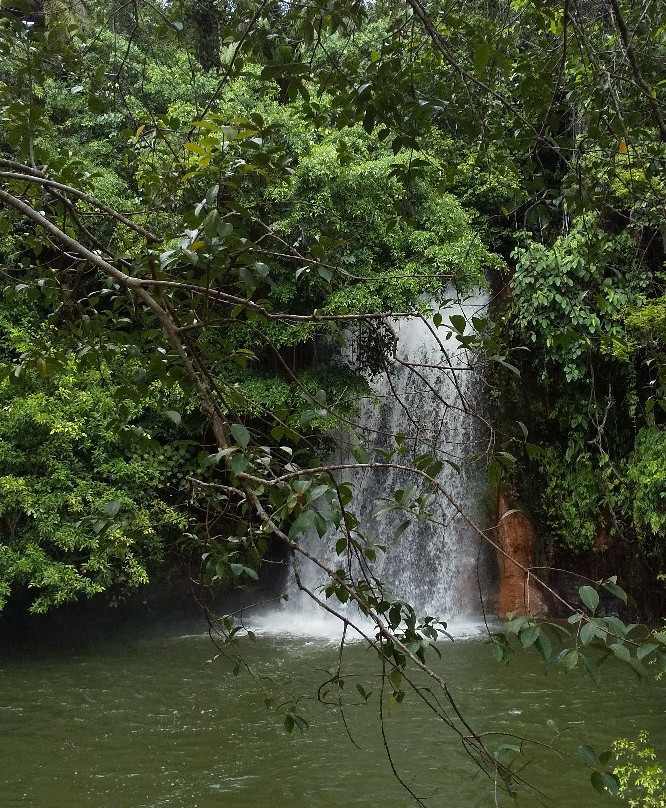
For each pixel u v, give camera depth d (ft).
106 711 33.32
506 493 51.93
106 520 8.26
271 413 8.51
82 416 42.78
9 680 38.34
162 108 44.88
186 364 7.41
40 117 9.82
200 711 33.04
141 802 24.48
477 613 51.34
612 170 11.87
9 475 39.45
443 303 8.64
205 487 8.37
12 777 26.48
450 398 52.70
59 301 10.17
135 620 50.44
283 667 39.40
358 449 7.22
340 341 9.26
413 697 33.73
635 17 13.20
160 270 7.10
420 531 52.95
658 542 48.60
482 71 9.99
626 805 23.06
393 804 24.04
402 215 11.67
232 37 10.06
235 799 24.64
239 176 7.74
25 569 39.60
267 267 7.22
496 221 55.06
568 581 51.42
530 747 27.81
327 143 42.68
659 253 39.83
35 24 11.64
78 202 24.35
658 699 32.65
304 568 53.21
